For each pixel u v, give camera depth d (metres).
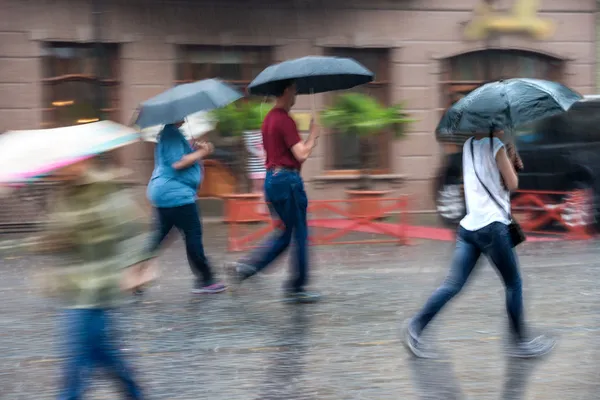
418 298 10.43
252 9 20.80
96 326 5.66
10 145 5.37
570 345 8.10
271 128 9.92
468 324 8.95
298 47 21.17
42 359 7.92
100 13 19.84
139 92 20.31
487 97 7.23
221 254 14.62
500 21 21.95
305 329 8.90
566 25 22.42
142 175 20.08
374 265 13.11
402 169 21.83
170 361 7.77
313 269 12.77
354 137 21.58
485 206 7.47
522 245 14.90
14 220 16.88
